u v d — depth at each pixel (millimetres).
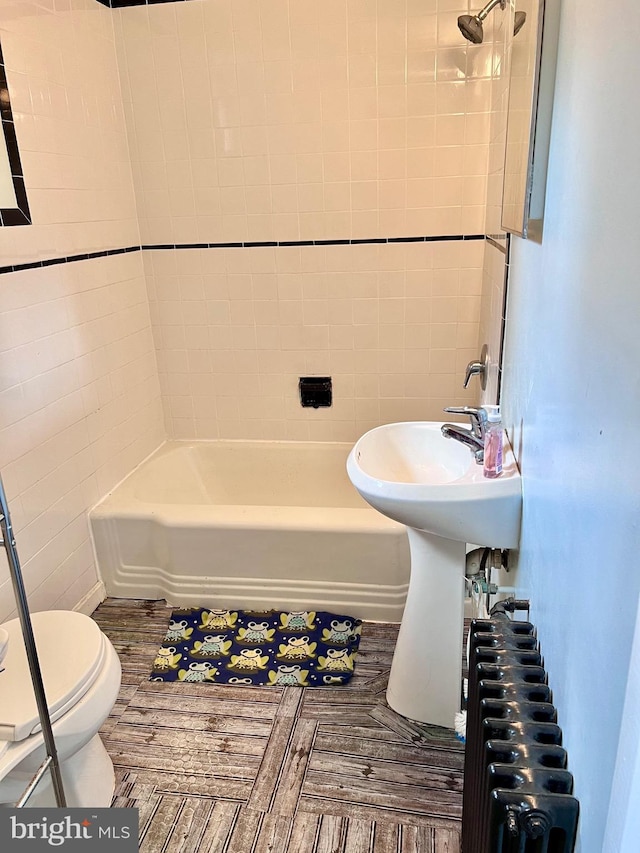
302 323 2738
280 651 2102
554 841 807
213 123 2527
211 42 2430
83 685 1353
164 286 2783
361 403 2816
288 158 2520
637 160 651
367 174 2488
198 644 2154
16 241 1899
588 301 839
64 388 2170
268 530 2227
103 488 2457
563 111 1037
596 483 768
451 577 1652
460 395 2729
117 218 2527
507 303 1743
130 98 2551
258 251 2666
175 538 2301
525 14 1308
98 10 2359
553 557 1019
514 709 945
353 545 2186
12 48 1871
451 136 2393
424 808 1537
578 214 911
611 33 764
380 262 2596
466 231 2498
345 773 1642
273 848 1452
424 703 1771
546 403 1128
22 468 1953
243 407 2914
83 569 2328
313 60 2387
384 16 2295
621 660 647
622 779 618
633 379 636
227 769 1667
